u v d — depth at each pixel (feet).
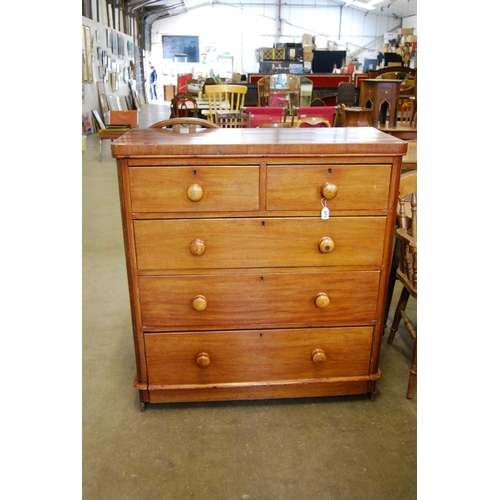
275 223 5.79
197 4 66.90
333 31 70.74
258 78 26.32
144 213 5.65
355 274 6.13
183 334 6.23
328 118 14.24
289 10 69.21
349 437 6.14
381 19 70.44
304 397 6.88
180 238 5.77
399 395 6.97
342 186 5.70
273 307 6.18
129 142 5.53
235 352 6.37
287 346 6.40
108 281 10.56
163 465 5.70
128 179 5.52
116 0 42.86
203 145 5.36
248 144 5.40
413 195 7.29
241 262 5.93
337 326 6.36
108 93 38.55
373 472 5.59
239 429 6.28
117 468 5.66
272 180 5.60
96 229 13.83
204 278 5.98
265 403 6.80
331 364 6.55
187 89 25.13
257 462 5.74
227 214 5.71
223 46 70.03
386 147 5.56
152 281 5.95
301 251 5.95
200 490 5.35
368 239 5.98
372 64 43.80
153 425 6.36
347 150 5.51
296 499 5.24
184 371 6.42
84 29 30.42
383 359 7.88
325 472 5.59
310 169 5.60
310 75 26.50
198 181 5.54
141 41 60.54
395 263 7.77
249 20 69.36
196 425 6.36
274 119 13.84
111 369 7.58
